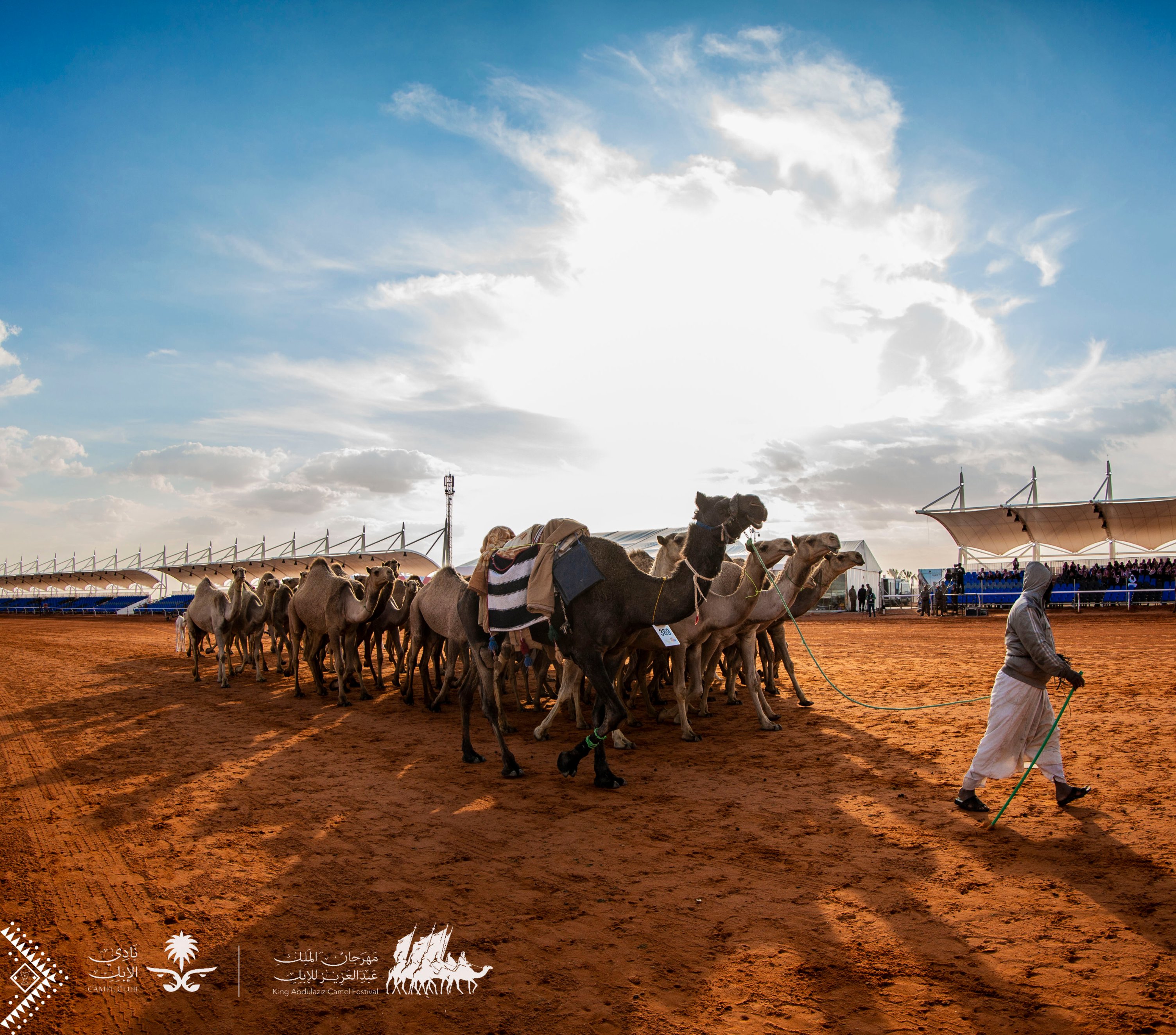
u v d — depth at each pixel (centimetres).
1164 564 3884
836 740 995
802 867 556
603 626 810
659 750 980
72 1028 391
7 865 634
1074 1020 355
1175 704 1125
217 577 8762
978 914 469
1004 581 4103
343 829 694
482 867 585
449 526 5978
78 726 1298
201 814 759
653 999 390
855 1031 354
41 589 13488
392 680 1830
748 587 987
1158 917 454
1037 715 654
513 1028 371
